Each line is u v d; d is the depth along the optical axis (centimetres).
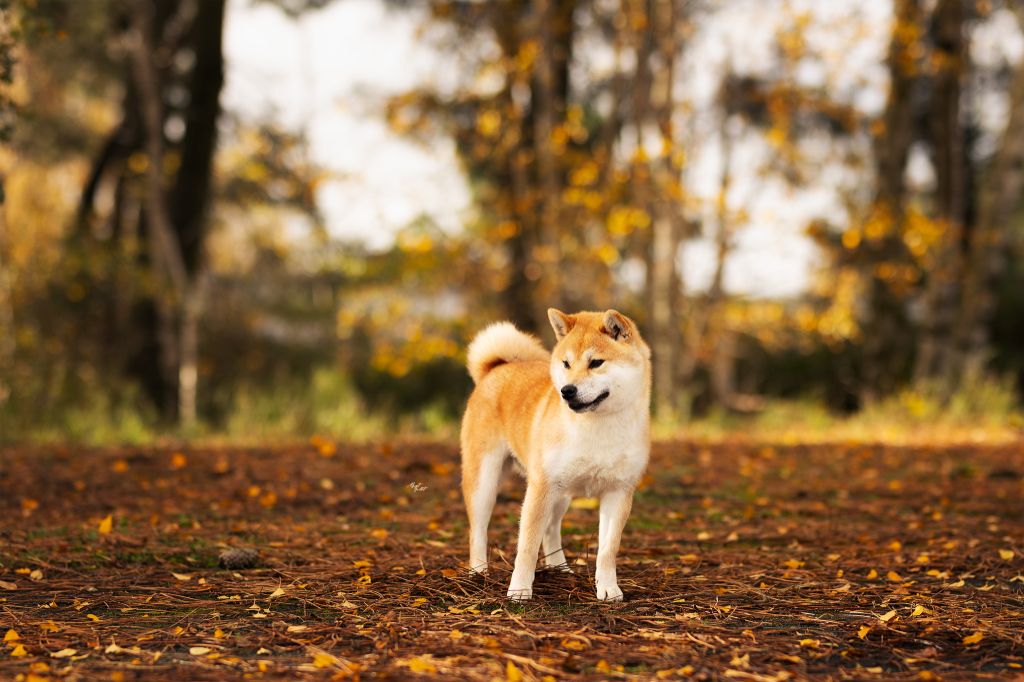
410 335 1548
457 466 894
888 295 1728
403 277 1551
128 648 391
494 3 1596
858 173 1697
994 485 822
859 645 401
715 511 709
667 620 434
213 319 2205
